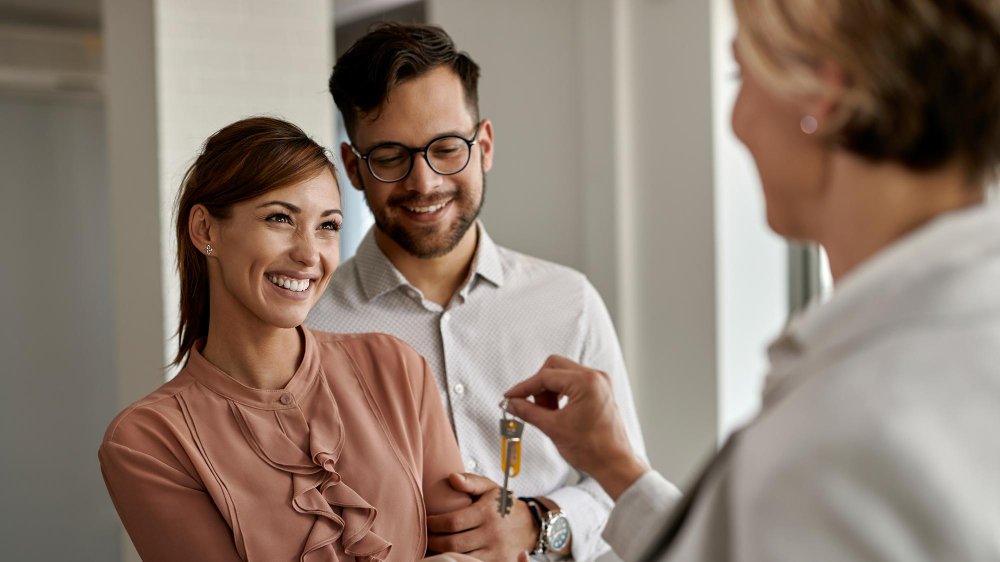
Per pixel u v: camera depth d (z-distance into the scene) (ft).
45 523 17.03
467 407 6.06
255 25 12.73
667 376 12.85
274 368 4.60
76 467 17.39
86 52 16.44
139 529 4.27
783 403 2.15
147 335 12.17
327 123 13.28
